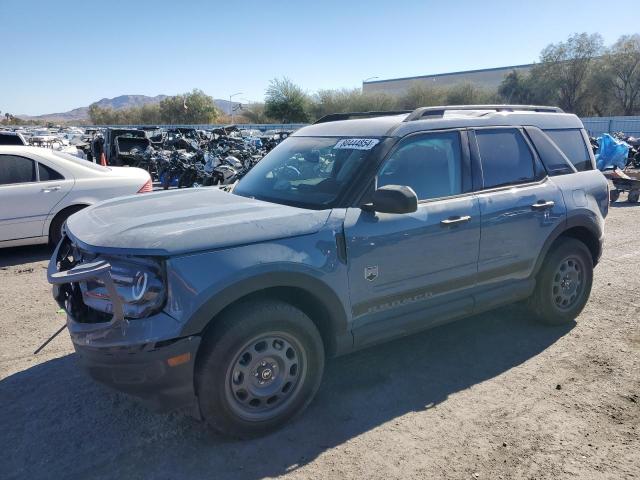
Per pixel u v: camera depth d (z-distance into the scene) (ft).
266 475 9.45
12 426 10.98
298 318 10.41
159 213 11.10
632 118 99.55
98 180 25.29
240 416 10.11
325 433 10.66
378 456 9.94
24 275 21.68
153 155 53.42
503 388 12.35
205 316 9.34
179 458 9.92
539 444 10.26
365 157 11.84
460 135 13.26
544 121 15.49
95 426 10.96
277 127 141.59
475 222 12.89
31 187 23.66
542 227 14.38
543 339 14.99
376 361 13.79
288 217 10.60
